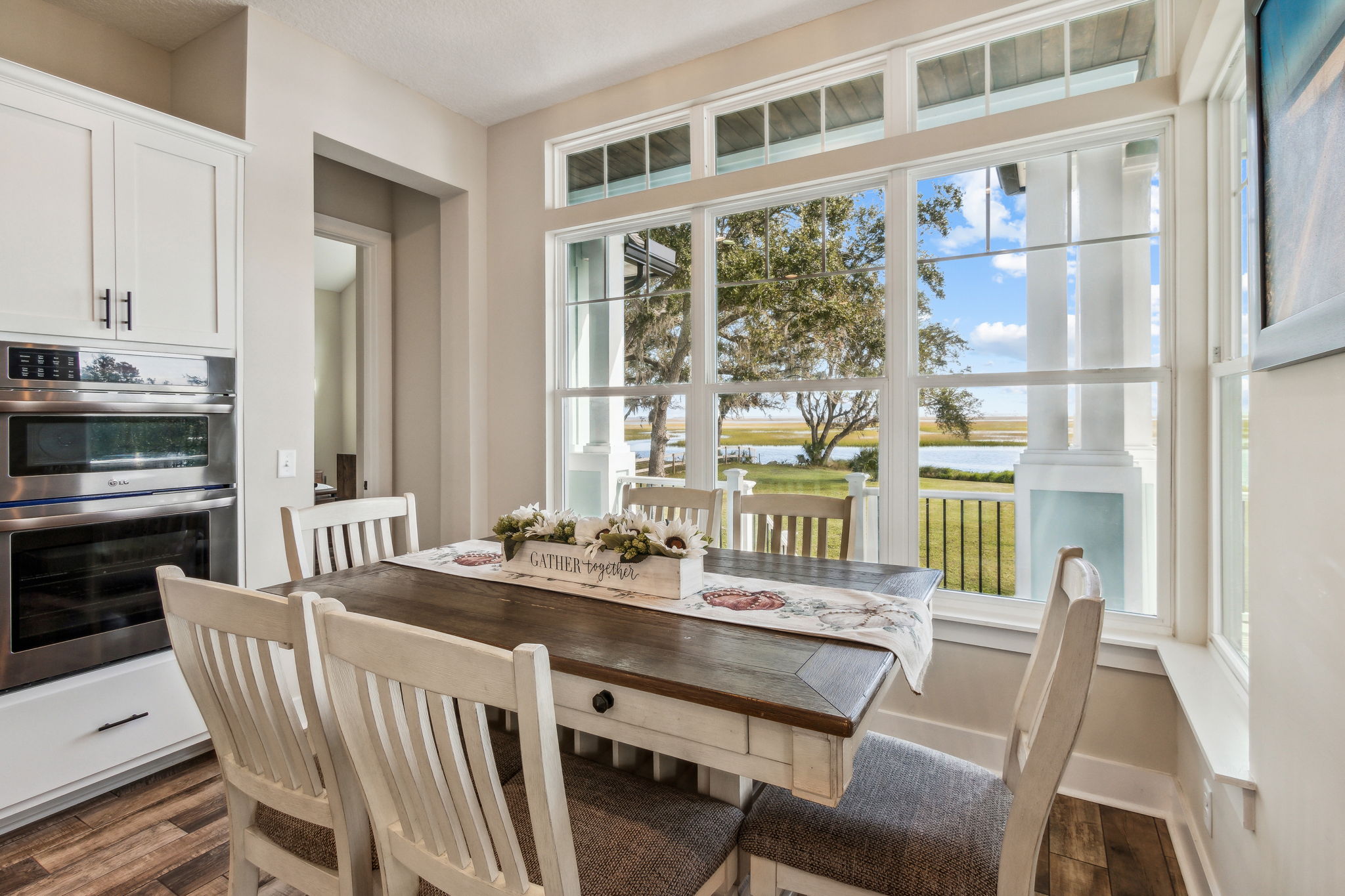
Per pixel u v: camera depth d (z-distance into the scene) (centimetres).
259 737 113
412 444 371
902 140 238
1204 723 150
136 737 205
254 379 247
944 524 239
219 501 229
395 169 308
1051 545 222
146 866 172
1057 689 92
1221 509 189
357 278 375
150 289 212
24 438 183
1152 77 204
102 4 243
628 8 248
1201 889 162
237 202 238
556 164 334
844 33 250
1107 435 215
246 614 103
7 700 179
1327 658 96
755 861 117
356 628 88
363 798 105
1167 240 205
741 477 280
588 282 329
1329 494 95
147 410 210
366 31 264
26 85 184
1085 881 170
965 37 234
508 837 83
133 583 207
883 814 117
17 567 182
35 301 187
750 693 100
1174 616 204
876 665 113
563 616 140
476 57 283
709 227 288
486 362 351
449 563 190
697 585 159
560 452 336
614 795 121
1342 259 83
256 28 249
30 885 164
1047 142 220
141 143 210
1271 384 117
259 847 122
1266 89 114
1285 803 111
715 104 286
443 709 83
